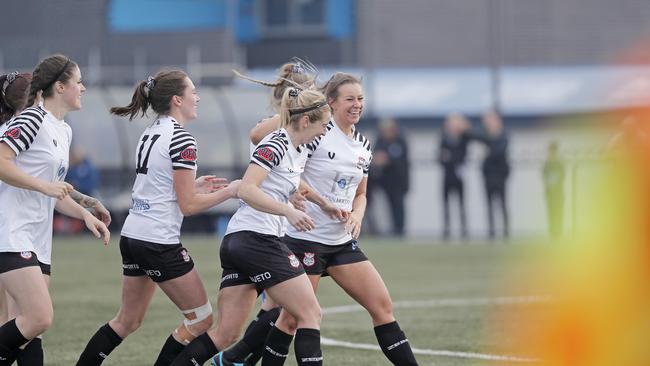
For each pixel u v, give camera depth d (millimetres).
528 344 32250
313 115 23453
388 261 62750
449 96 107000
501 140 80375
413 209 98125
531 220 93625
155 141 23688
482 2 111875
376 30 112625
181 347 24328
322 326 36188
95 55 109750
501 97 105812
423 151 104812
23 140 23062
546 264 59625
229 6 111438
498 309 40625
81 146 83812
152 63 110125
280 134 23484
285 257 23328
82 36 109812
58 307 41312
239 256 23266
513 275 53969
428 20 112188
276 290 23188
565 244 74000
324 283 50438
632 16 110312
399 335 24969
